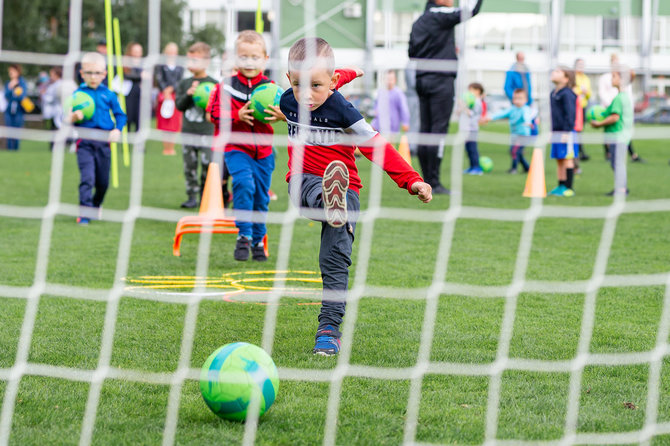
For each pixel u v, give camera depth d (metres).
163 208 9.71
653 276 5.77
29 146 20.80
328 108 4.07
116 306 4.88
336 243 4.04
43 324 4.46
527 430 3.01
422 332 4.36
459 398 3.36
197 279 5.78
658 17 26.58
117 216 9.02
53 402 3.27
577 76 15.34
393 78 14.32
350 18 26.62
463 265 6.33
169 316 4.67
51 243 7.27
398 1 26.58
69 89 8.48
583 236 7.80
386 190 11.48
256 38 5.92
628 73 10.62
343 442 2.88
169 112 12.94
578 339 4.25
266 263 6.48
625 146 9.84
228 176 8.80
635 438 2.95
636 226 8.42
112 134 7.72
